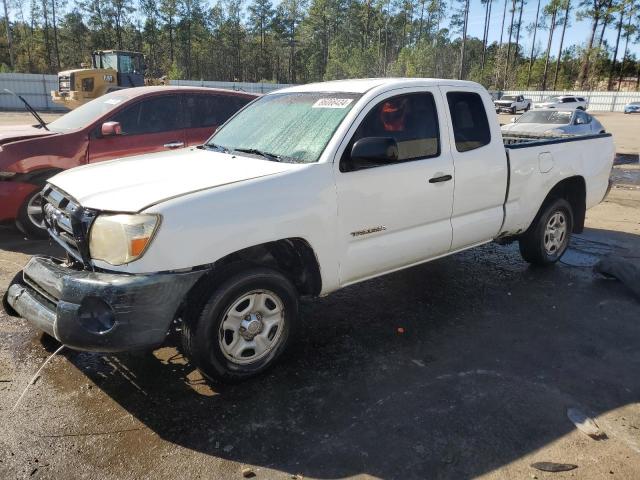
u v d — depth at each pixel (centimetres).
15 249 597
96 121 654
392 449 283
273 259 380
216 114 746
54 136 626
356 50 6500
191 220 300
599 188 592
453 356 383
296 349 389
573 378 357
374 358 379
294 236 341
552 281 536
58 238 354
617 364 377
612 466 273
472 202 452
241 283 322
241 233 316
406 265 425
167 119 704
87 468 267
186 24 8075
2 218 609
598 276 552
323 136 374
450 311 461
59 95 2472
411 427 302
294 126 402
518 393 337
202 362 320
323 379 350
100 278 293
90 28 7794
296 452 280
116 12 7750
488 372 362
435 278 540
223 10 8544
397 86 404
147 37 8106
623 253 634
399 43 8731
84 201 317
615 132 2644
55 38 7475
